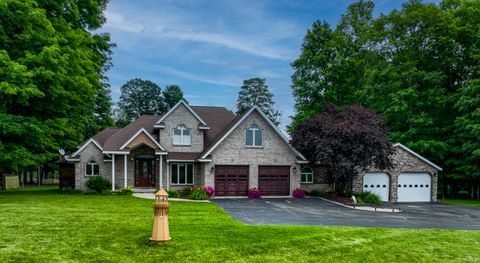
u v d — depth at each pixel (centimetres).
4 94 1952
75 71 2428
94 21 2947
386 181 2814
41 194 2523
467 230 1445
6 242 988
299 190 2675
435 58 3319
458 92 3125
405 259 995
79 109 2667
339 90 3925
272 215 1703
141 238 1083
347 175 2509
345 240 1167
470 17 3189
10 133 2066
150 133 2842
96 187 2580
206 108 3328
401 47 3512
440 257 1027
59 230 1152
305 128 2708
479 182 3256
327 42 3919
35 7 2284
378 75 3369
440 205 2562
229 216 1616
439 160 3288
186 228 1255
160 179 2648
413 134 3222
